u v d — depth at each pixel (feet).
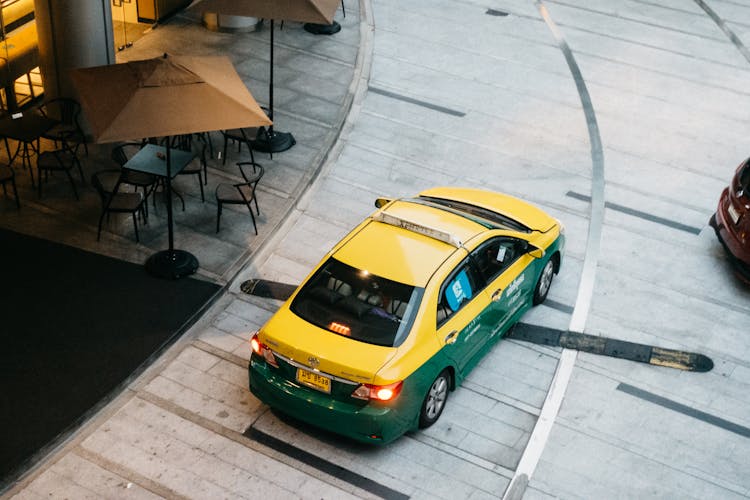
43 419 30.78
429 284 30.81
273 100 53.21
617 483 30.48
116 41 56.59
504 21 67.67
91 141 47.24
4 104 49.80
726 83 61.26
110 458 29.60
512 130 53.36
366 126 52.34
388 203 36.55
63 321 35.12
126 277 37.91
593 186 48.52
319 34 61.82
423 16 67.00
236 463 29.81
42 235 39.83
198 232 41.42
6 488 28.19
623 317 38.78
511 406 33.30
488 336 33.99
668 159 51.72
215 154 47.70
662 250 43.68
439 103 55.52
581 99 57.52
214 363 34.22
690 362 36.52
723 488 30.76
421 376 29.55
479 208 39.52
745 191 40.63
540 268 37.27
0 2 47.60
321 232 42.80
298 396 29.48
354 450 30.63
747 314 39.83
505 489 29.73
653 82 60.54
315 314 30.48
